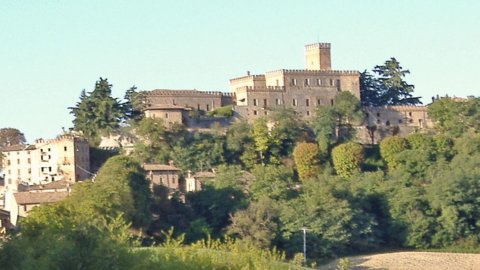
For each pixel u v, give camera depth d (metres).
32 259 161.00
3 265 163.00
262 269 191.00
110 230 174.50
